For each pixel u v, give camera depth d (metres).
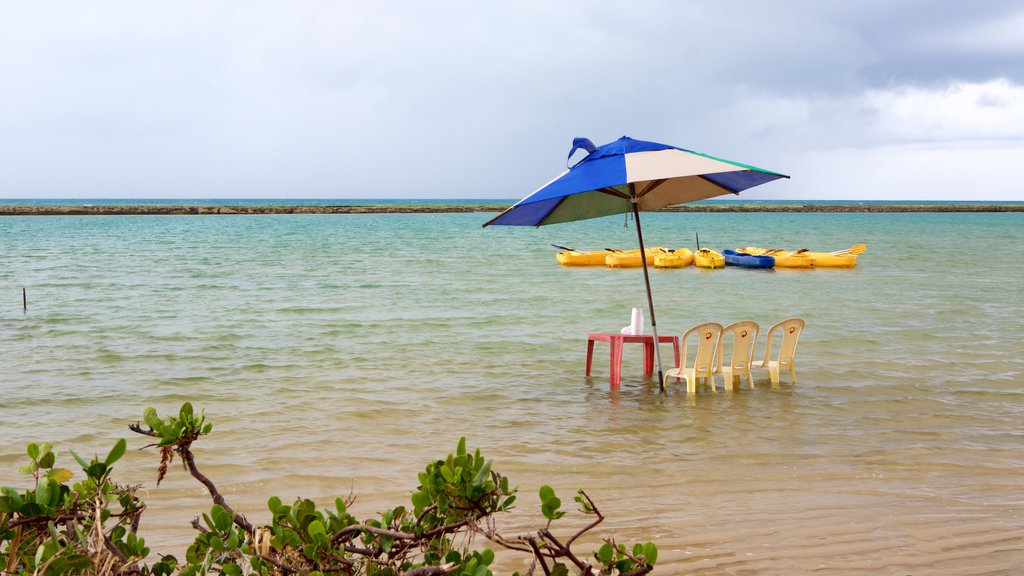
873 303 19.03
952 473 6.39
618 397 9.14
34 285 21.75
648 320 15.95
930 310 17.53
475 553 2.31
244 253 36.84
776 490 5.95
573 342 13.06
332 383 9.68
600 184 7.85
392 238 54.12
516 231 71.31
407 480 6.13
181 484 5.98
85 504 2.36
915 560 4.61
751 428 7.76
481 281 24.48
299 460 6.62
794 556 4.68
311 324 14.73
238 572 2.32
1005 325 15.11
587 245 49.12
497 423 7.93
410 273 27.17
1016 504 5.63
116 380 9.74
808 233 66.69
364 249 41.06
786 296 20.73
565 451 6.97
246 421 7.86
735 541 4.90
